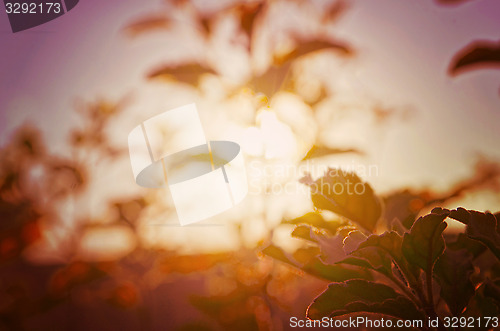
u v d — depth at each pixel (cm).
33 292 179
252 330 113
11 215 161
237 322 116
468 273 50
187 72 113
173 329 132
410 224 56
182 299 156
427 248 47
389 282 55
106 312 177
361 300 48
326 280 54
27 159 163
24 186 166
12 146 163
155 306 156
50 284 164
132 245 161
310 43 105
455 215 47
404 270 48
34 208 165
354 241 48
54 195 165
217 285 134
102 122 152
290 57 108
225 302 120
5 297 163
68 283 162
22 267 189
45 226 166
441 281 50
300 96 119
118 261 165
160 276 162
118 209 158
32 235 162
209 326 126
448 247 54
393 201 71
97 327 168
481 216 47
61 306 177
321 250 50
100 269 165
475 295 49
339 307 48
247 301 117
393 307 47
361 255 50
